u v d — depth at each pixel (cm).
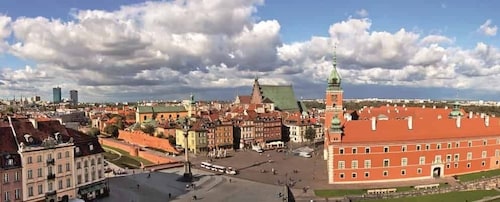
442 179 14038
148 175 15250
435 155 14225
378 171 13788
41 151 10312
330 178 13762
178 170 16538
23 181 9956
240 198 11869
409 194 12306
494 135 15138
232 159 19262
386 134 14088
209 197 12050
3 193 9569
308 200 11862
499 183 13650
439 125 14938
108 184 13375
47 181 10469
